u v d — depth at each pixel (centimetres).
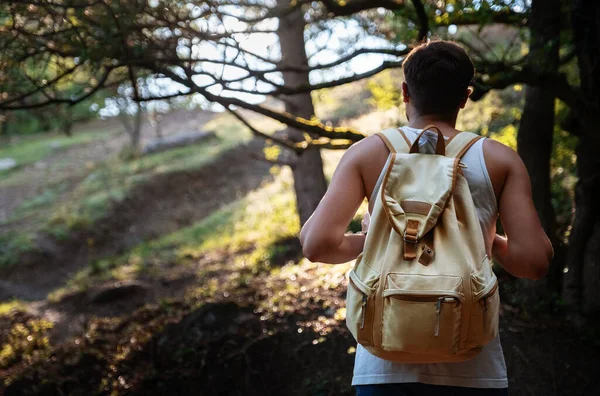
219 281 927
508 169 182
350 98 2162
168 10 426
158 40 443
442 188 174
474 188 180
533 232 176
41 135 2873
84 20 395
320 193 1002
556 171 727
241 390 464
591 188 491
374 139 191
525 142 534
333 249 181
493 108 980
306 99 951
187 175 1956
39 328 809
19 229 1658
